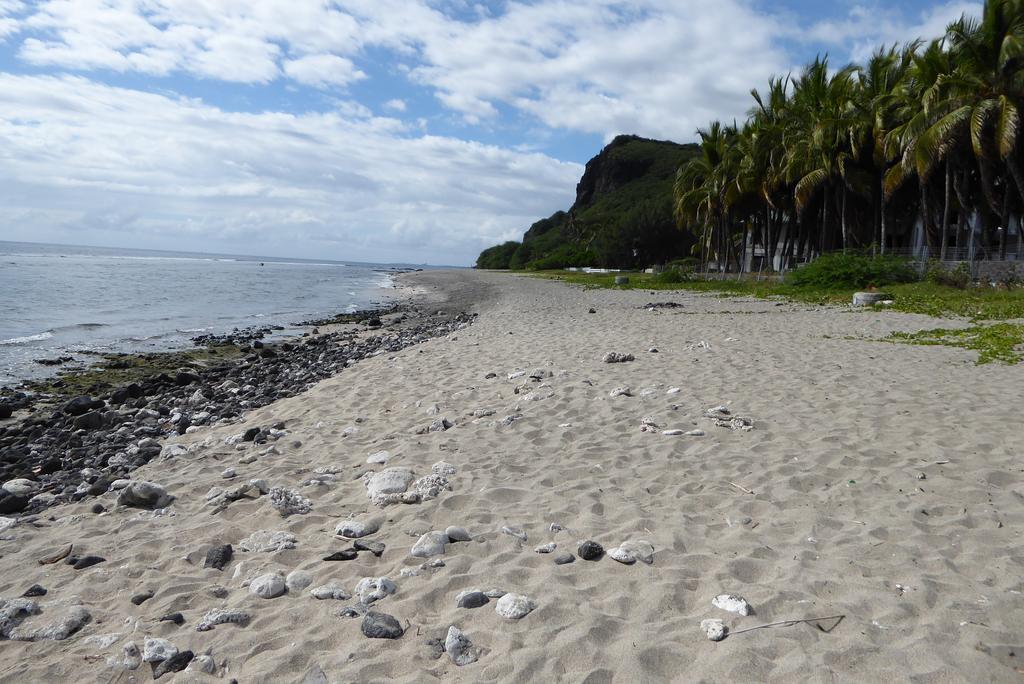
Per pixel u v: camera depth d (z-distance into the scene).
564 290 41.81
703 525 4.51
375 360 12.64
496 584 3.79
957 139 24.36
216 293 39.50
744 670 2.89
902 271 25.88
